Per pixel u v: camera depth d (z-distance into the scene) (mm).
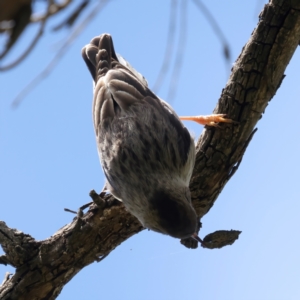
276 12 8594
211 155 9672
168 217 9383
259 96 9141
